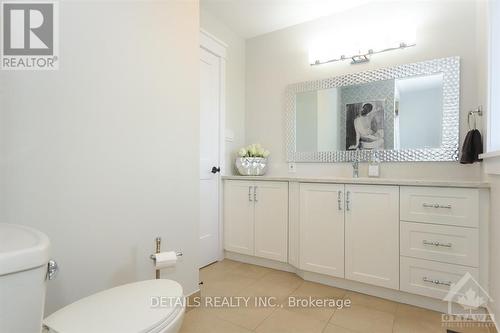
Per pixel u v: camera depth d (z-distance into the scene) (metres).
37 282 0.62
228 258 2.78
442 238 1.66
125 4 1.42
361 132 2.45
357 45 2.46
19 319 0.59
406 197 1.77
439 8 2.15
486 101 1.63
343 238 2.01
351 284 2.02
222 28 2.85
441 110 2.11
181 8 1.74
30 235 0.71
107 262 1.34
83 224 1.24
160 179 1.60
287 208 2.35
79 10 1.23
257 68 3.11
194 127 1.83
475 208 1.57
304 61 2.81
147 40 1.53
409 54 2.26
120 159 1.39
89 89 1.27
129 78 1.44
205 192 2.59
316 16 2.71
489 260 1.54
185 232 1.76
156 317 0.88
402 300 1.83
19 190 1.05
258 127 3.09
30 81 1.09
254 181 2.55
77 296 1.22
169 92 1.66
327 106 2.65
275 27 2.93
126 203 1.42
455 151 2.04
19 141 1.05
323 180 2.09
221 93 2.79
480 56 1.89
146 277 1.52
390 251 1.82
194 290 1.81
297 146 2.81
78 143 1.23
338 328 1.53
